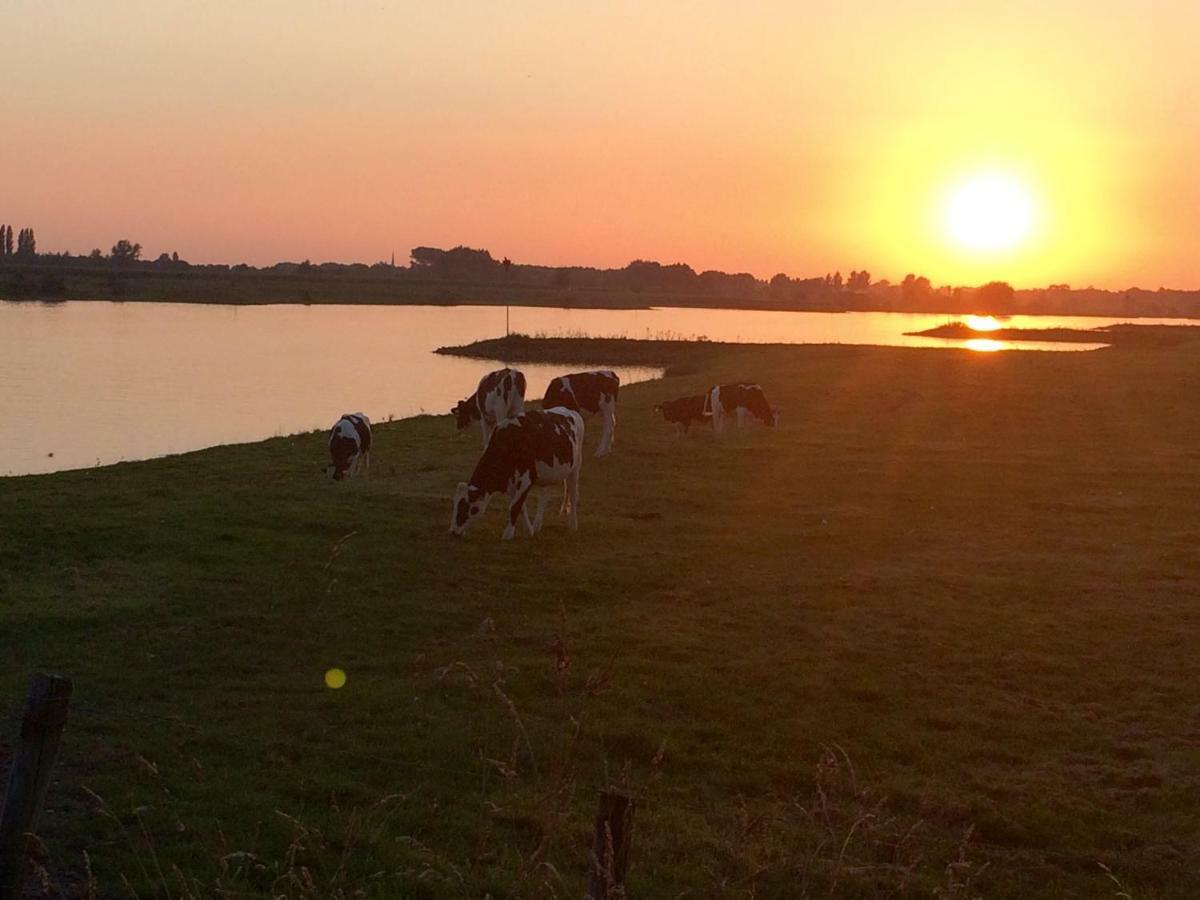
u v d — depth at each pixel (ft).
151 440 102.17
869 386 128.77
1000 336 325.42
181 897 19.84
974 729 31.37
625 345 231.30
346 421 69.97
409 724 29.55
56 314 296.30
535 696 32.09
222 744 27.58
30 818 16.88
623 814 15.42
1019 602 43.70
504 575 45.32
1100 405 110.32
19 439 100.83
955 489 67.67
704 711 31.63
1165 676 35.70
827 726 31.01
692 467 75.31
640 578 45.91
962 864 20.79
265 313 354.33
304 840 22.21
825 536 54.85
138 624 37.22
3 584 40.96
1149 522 58.54
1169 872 23.75
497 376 83.51
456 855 22.44
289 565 45.09
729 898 21.15
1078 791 27.71
